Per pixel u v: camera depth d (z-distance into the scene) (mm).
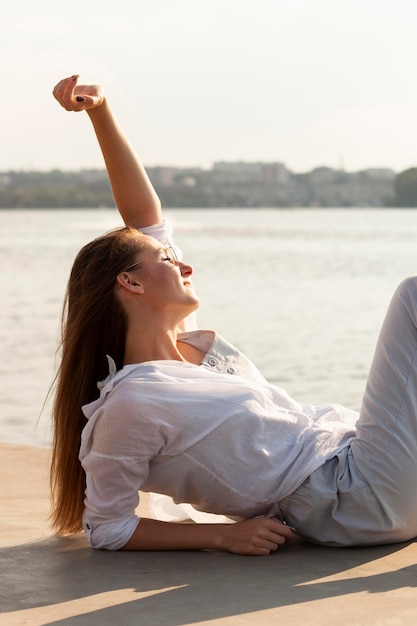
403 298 2371
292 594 2092
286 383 8016
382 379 2381
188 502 2529
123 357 2555
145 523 2480
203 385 2418
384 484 2387
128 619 1955
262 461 2424
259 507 2479
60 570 2322
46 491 3172
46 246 38094
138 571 2299
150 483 2473
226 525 2463
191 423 2375
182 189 101250
